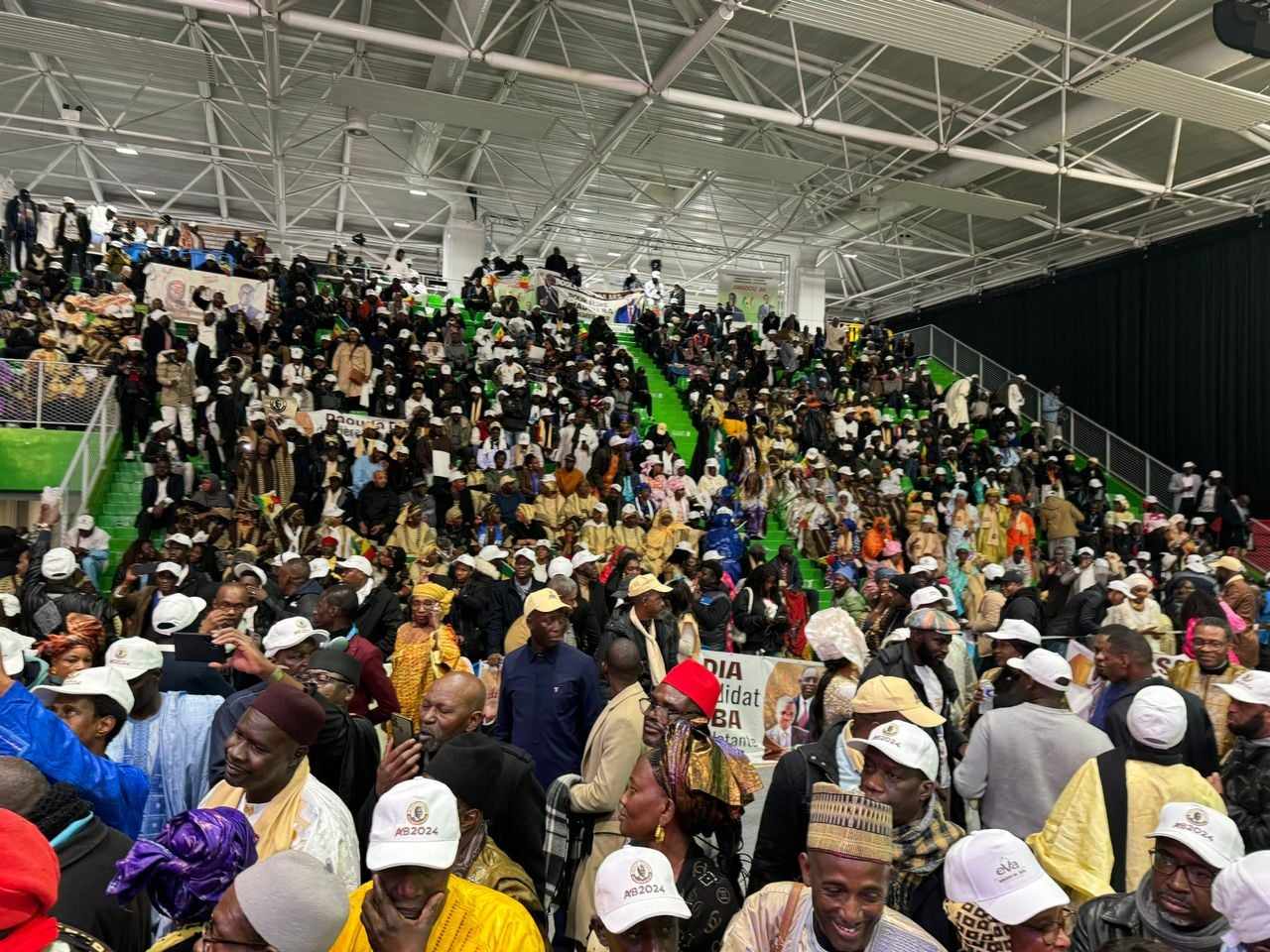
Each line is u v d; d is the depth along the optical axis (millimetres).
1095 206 26438
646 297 28750
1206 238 25609
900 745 2932
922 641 4773
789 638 12867
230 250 22750
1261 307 24297
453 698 3270
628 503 16234
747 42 19797
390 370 17734
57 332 15672
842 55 19750
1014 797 3643
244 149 24188
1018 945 2299
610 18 18766
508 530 14039
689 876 2781
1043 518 19406
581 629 8898
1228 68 18219
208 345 17062
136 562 9898
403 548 12758
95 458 13430
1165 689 3322
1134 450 24719
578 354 22109
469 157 27078
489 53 15367
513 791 3158
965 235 29922
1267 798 3314
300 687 2879
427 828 2061
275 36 15797
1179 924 2480
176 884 2082
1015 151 22891
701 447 18875
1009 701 5168
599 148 21672
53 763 2799
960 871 2354
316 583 7574
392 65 21734
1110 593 9672
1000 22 13320
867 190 26031
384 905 2059
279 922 1730
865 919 2158
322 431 15000
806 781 3266
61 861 2373
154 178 29766
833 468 19094
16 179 29750
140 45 17562
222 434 14539
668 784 2793
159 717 3641
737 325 28609
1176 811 2529
